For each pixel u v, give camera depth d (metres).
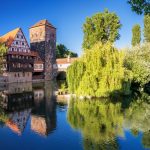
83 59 33.66
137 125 19.34
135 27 72.06
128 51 44.06
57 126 19.56
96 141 15.81
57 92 41.44
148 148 14.44
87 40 61.22
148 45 45.00
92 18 60.81
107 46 33.38
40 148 14.81
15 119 22.27
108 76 32.19
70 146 15.01
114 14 59.62
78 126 19.42
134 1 10.07
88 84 32.03
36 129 18.89
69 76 34.19
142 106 27.33
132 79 36.53
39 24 85.00
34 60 78.75
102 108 26.48
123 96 35.28
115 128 18.64
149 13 10.02
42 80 80.25
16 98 35.72
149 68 37.50
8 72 66.50
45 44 83.56
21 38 72.19
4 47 62.06
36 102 31.72
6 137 17.02
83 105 28.69
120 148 14.56
